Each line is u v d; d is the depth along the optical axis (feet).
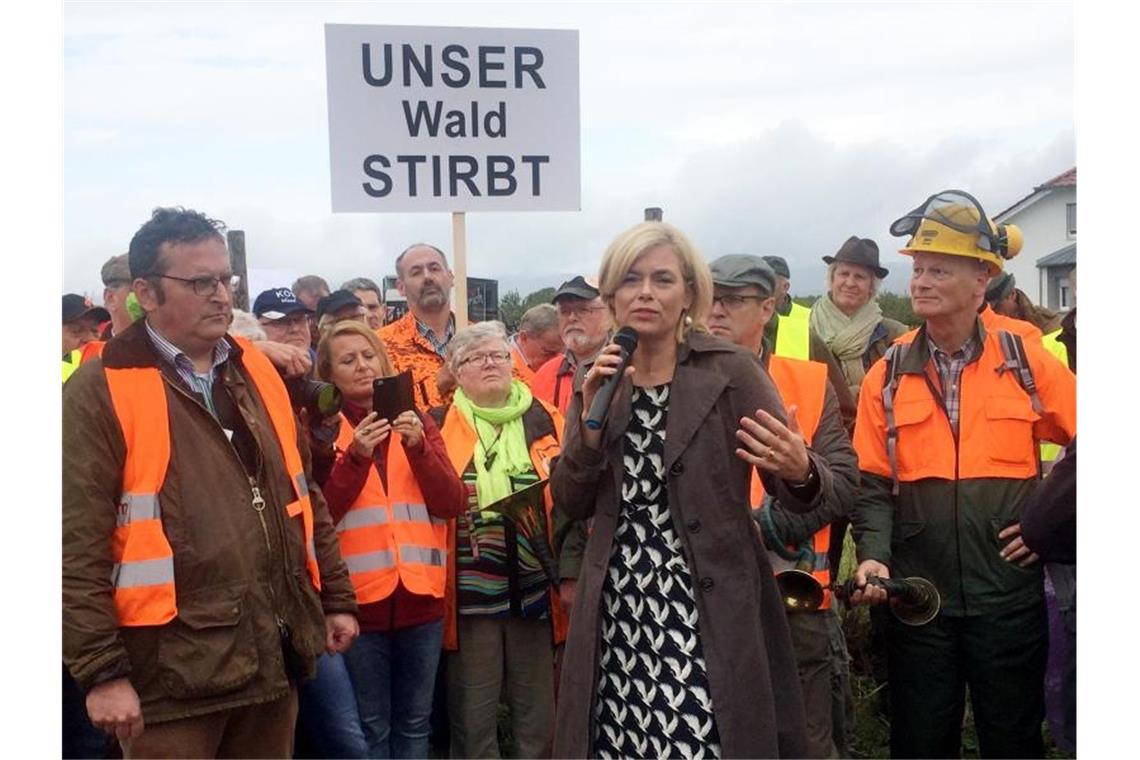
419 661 13.53
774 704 9.59
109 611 9.73
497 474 14.03
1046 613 13.00
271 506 10.71
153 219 10.49
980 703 12.94
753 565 9.69
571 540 13.17
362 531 13.23
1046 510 11.50
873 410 13.30
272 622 10.46
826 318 20.45
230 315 10.74
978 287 12.85
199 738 10.11
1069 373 12.89
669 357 9.96
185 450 10.18
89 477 9.75
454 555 14.12
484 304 21.50
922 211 13.00
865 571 12.55
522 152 15.51
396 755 13.62
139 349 10.31
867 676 17.11
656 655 9.61
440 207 15.30
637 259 9.74
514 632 14.20
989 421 12.72
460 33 15.21
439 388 16.01
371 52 14.98
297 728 13.28
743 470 9.77
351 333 14.06
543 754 14.24
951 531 12.75
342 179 14.99
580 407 10.16
